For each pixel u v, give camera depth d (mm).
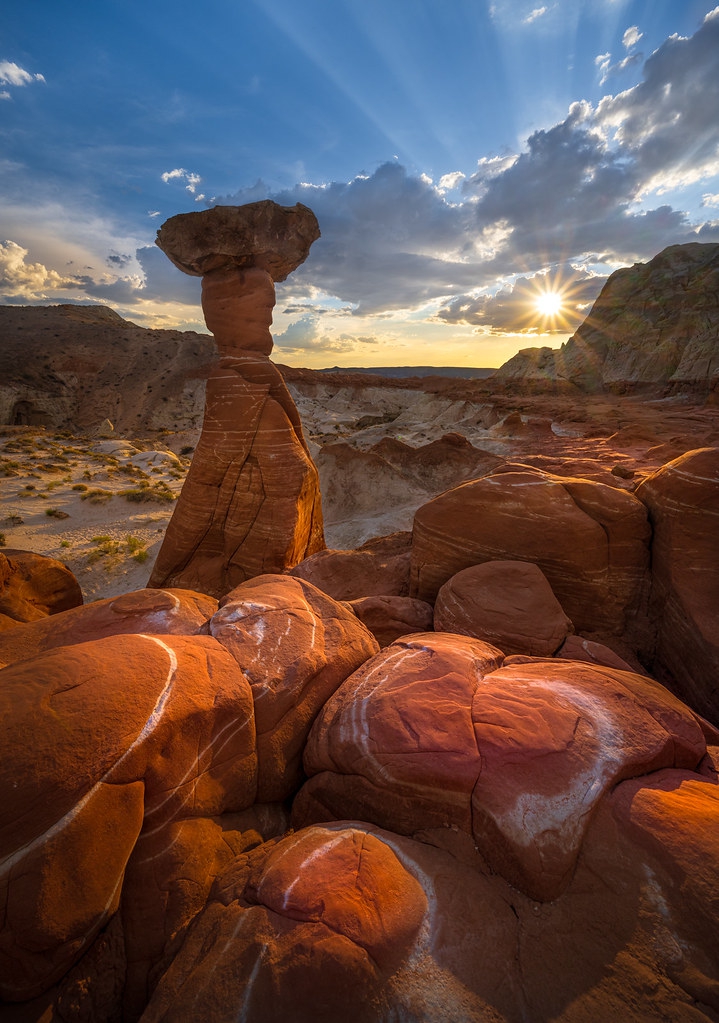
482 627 5742
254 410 11430
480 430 49250
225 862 3080
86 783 2518
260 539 11688
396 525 19734
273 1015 2092
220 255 10586
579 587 6684
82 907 2352
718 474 5902
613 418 48000
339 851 2857
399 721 3559
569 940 2395
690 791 3121
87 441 46094
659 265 101375
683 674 5672
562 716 3514
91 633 5008
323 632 5004
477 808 2939
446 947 2357
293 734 3961
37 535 21219
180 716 3094
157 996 2260
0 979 2186
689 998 2102
